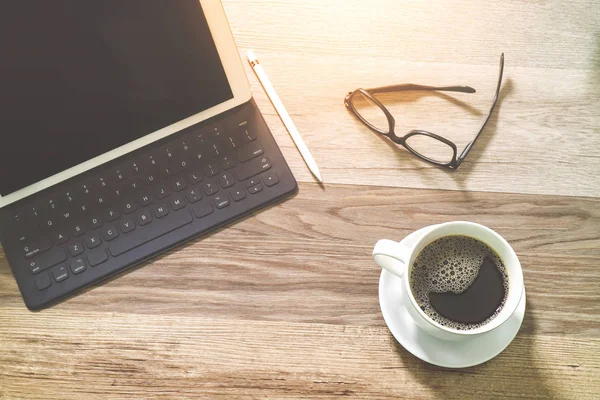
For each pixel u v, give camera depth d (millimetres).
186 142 816
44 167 772
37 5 693
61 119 753
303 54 872
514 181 815
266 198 805
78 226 788
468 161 824
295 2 889
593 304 767
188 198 801
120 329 769
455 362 733
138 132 792
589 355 750
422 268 727
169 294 780
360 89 829
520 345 755
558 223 798
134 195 800
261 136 824
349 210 808
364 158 829
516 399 741
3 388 753
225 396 749
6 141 746
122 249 784
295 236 799
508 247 707
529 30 877
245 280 784
